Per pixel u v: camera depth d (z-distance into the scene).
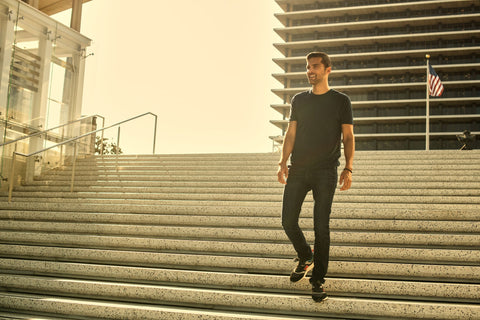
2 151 9.25
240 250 4.33
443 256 3.84
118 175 9.77
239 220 5.04
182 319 3.43
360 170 8.56
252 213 5.51
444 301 3.40
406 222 4.47
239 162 9.81
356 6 71.31
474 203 6.51
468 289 3.37
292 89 69.12
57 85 11.95
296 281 3.48
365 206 6.27
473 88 64.56
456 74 65.44
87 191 8.67
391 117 65.12
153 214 5.95
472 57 65.62
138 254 4.36
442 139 64.25
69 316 3.68
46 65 11.57
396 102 65.38
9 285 4.12
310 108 3.46
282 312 3.46
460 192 7.03
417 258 3.88
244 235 4.61
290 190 3.41
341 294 3.58
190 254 4.36
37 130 10.95
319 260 3.28
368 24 69.38
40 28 11.55
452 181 7.87
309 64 3.49
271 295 3.51
